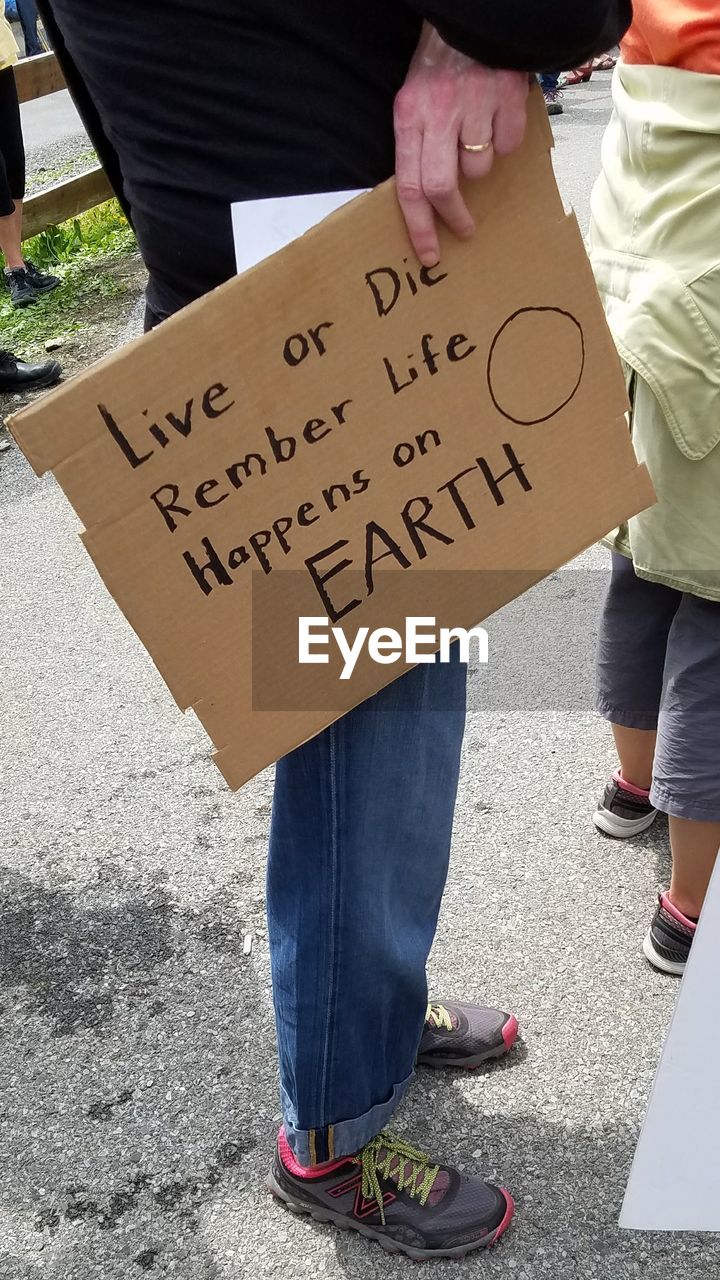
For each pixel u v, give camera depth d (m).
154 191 1.11
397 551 1.10
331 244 0.97
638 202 1.50
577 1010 1.81
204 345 0.97
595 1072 1.71
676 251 1.45
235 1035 1.83
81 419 0.97
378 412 1.04
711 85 1.36
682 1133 1.15
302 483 1.04
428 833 1.36
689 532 1.54
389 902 1.34
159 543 1.03
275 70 1.01
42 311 5.59
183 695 1.08
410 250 0.99
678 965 1.84
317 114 1.02
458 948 1.94
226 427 1.00
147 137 1.09
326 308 0.99
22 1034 1.87
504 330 1.04
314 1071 1.38
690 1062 1.10
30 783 2.48
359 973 1.33
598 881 2.07
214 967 1.96
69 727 2.67
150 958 2.00
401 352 1.02
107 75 1.08
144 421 0.98
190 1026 1.85
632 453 1.13
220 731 1.11
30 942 2.05
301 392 1.01
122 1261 1.50
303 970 1.33
